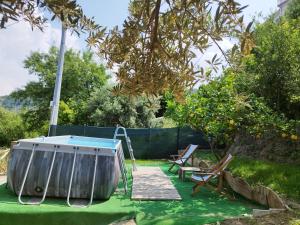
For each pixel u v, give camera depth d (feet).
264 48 29.35
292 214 16.58
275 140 29.71
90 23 7.75
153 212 19.20
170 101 33.91
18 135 68.95
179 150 48.24
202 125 33.27
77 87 89.56
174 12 6.86
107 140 33.76
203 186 25.12
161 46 7.19
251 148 32.17
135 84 7.55
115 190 24.30
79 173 21.53
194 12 6.77
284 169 24.08
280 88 29.78
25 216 18.19
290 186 20.49
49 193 21.58
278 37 28.81
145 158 49.98
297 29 30.07
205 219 17.08
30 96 89.45
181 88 7.52
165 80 7.38
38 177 21.44
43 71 88.99
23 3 5.31
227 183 27.55
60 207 19.19
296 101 28.17
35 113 84.84
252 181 23.08
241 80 28.84
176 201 22.30
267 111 29.37
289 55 28.32
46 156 21.89
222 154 37.29
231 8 6.09
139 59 7.41
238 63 6.97
